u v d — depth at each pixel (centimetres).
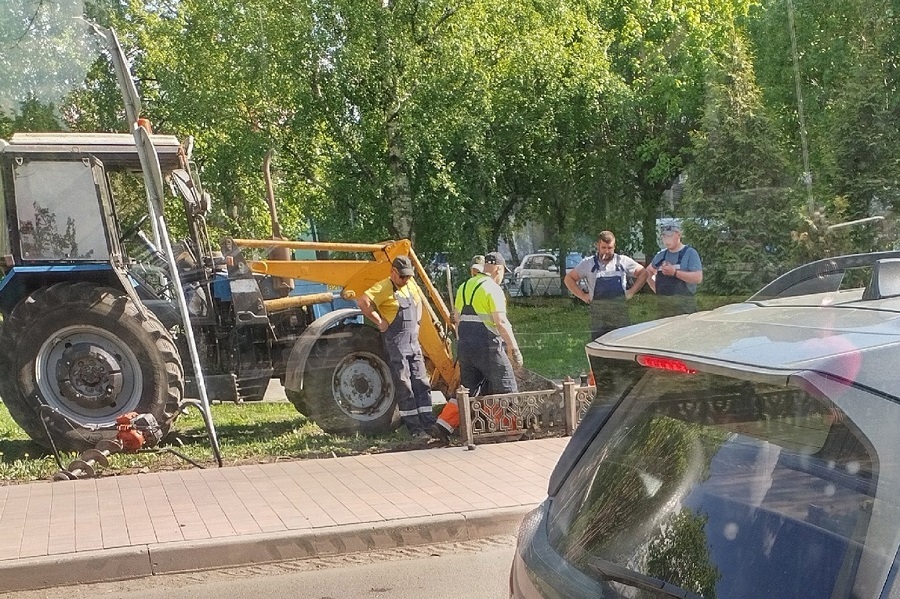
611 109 1221
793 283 257
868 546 146
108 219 775
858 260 250
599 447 225
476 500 604
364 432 822
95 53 906
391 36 1131
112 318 747
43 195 761
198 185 829
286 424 866
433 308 886
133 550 517
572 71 1240
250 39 1098
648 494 196
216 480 675
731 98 843
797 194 789
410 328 791
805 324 189
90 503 616
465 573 511
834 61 827
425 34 1175
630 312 816
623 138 1216
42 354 743
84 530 555
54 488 659
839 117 811
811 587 152
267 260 833
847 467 153
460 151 1180
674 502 188
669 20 1268
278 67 1101
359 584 499
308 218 1107
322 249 846
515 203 1216
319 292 853
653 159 1186
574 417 788
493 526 571
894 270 209
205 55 1096
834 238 763
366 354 828
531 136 1219
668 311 782
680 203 873
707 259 783
